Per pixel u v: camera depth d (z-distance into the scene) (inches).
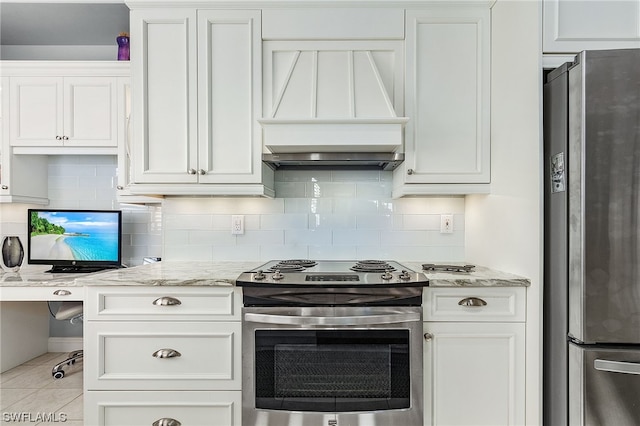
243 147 76.1
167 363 62.8
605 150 50.7
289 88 74.4
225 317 62.5
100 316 62.4
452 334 62.2
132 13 75.3
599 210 50.9
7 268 98.4
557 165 56.2
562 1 60.7
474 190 74.9
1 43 110.3
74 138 94.4
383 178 89.9
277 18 75.4
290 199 90.0
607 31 60.8
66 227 101.4
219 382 62.4
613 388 51.4
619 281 50.8
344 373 61.1
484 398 62.0
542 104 58.6
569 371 54.2
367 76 74.5
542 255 58.9
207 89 75.4
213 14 75.4
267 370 61.2
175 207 89.8
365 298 60.9
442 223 89.4
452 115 75.0
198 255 89.7
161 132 75.8
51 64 94.0
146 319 62.6
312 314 61.0
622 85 50.5
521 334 62.1
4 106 94.7
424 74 75.2
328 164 86.3
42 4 90.0
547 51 60.5
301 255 89.9
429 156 75.0
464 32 75.2
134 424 62.7
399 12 75.2
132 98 75.6
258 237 90.0
